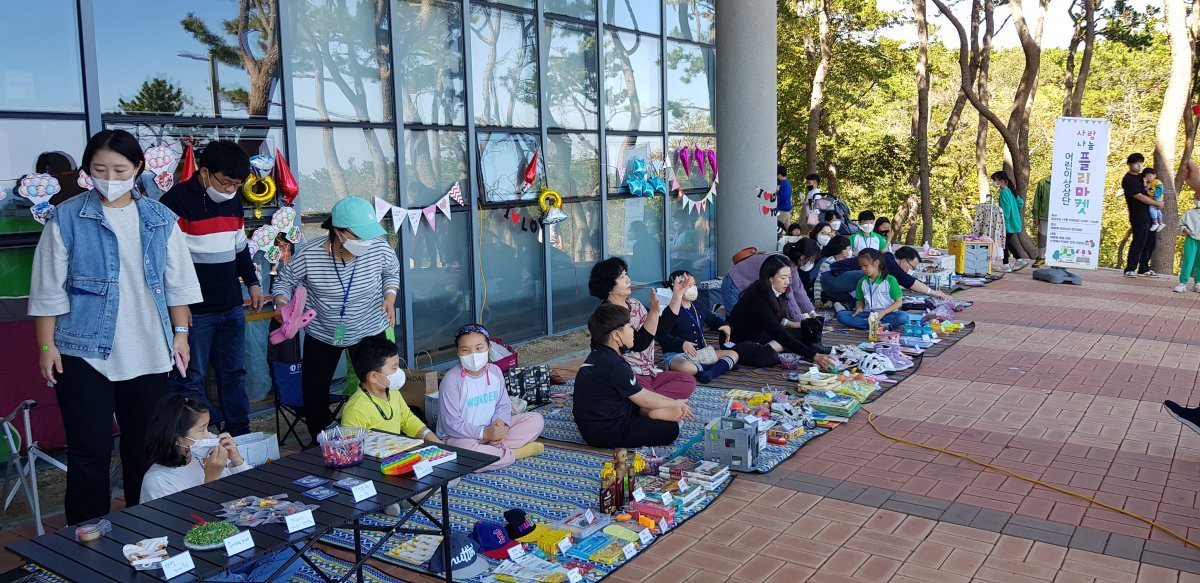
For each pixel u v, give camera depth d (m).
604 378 5.67
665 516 4.51
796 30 25.81
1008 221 15.92
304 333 6.67
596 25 10.06
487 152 8.68
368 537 4.30
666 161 11.46
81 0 5.54
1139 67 33.00
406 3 7.75
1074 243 14.24
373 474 3.33
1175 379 7.65
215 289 5.01
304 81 6.96
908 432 6.12
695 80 12.03
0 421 4.38
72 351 3.90
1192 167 12.73
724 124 11.44
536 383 6.96
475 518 4.58
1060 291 13.06
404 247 7.77
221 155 4.80
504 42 8.83
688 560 4.10
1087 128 13.90
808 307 9.28
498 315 8.98
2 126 5.26
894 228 29.08
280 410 5.75
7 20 5.25
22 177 5.34
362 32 7.41
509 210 9.00
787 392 7.12
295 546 3.25
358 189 7.43
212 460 3.66
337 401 5.82
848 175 27.70
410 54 7.83
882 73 26.48
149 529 2.87
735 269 9.96
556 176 9.64
